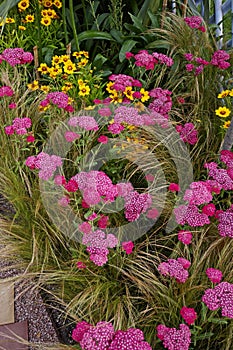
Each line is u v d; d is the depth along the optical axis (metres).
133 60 2.61
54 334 1.67
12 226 1.79
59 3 2.64
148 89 2.54
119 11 2.70
